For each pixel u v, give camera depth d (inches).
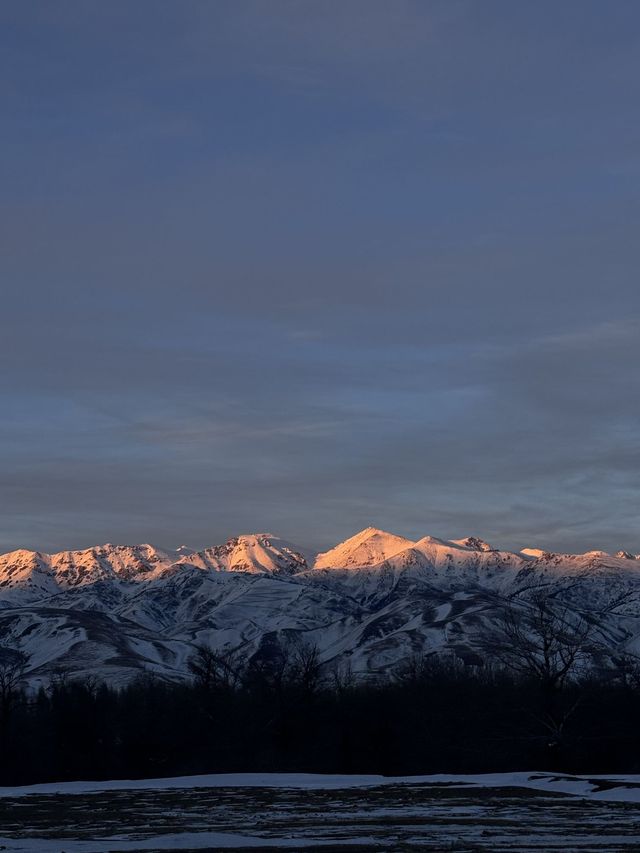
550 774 2874.0
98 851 1365.7
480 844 1398.9
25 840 1514.5
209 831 1624.0
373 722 4259.4
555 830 1569.9
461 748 3887.8
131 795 2484.0
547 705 3698.3
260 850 1364.4
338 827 1647.4
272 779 3011.8
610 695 3831.2
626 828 1589.6
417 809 1950.1
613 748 3651.6
